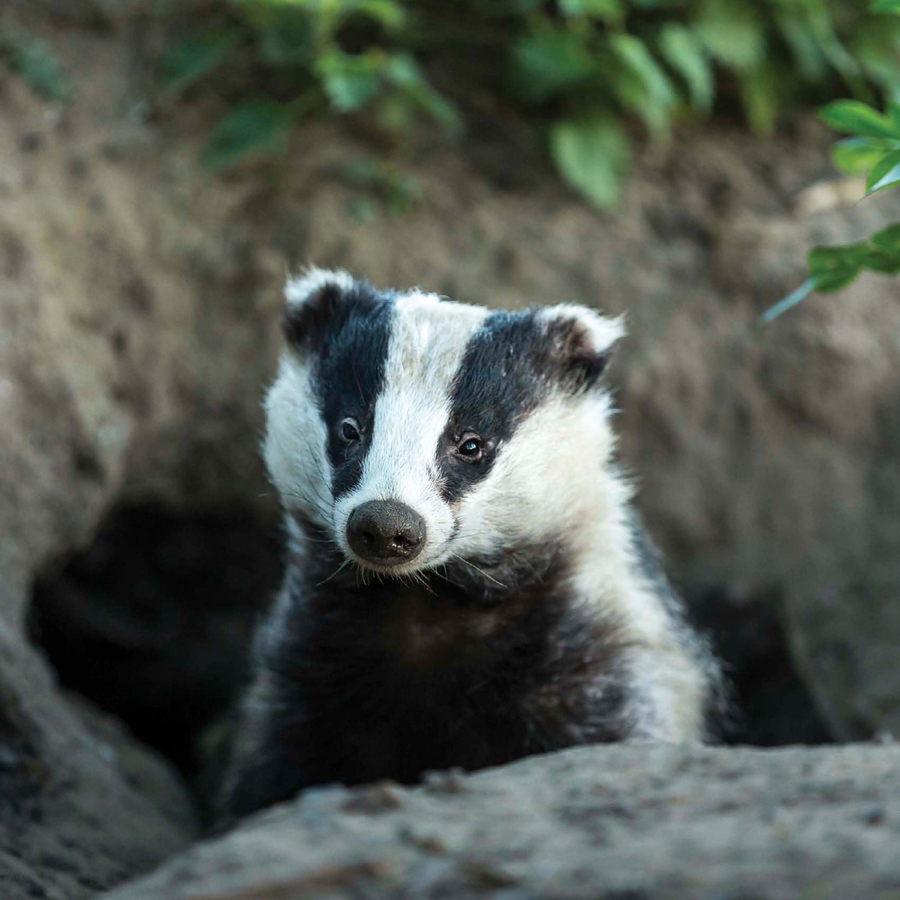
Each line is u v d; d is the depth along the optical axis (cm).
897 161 645
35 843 762
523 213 1261
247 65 1258
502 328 756
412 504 676
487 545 735
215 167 1214
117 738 1103
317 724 789
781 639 1180
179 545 1270
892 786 407
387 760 788
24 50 1167
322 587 774
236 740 928
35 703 878
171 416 1187
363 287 802
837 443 1250
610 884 351
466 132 1290
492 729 772
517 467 734
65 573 1272
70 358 1104
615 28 1282
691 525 1227
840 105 679
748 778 432
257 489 1220
